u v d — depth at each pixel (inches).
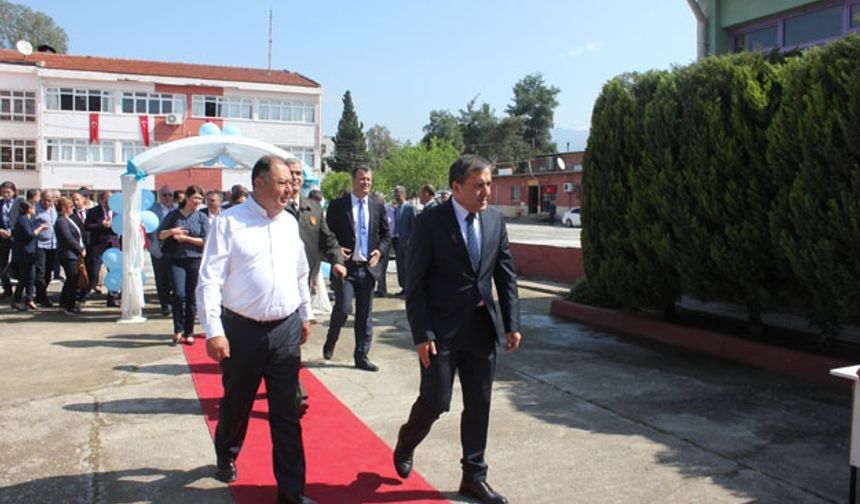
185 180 1689.2
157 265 376.5
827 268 215.0
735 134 250.5
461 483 146.9
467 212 142.8
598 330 338.0
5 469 159.0
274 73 1972.2
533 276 574.6
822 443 175.5
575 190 1926.7
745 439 179.3
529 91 3582.7
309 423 195.5
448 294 141.7
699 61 275.1
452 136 3565.5
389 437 184.2
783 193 232.7
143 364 265.3
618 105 311.4
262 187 141.5
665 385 233.9
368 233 258.2
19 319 373.7
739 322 315.3
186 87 1753.2
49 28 2498.8
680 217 267.7
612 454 170.1
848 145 206.7
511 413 204.4
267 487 150.7
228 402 144.8
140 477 155.3
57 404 211.3
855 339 275.4
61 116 1665.8
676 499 144.2
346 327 350.3
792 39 398.0
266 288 137.4
